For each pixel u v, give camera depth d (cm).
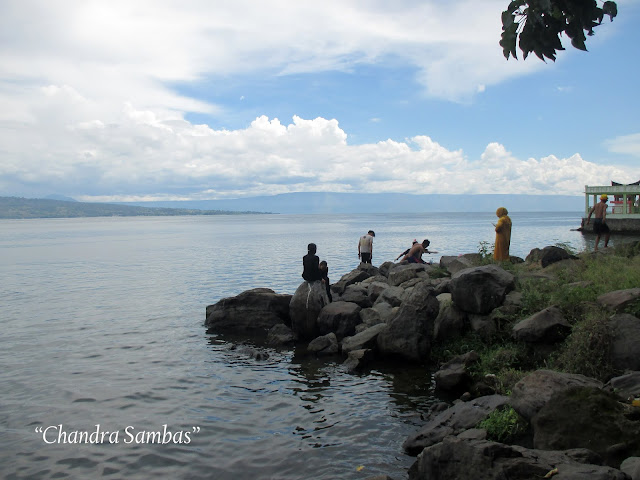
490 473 556
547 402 683
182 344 1540
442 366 1170
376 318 1562
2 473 750
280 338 1559
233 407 1011
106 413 979
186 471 755
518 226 10912
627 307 1024
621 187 6216
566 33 428
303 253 4912
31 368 1276
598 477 512
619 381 773
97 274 3494
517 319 1225
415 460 750
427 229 9912
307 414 970
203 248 5984
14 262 4544
